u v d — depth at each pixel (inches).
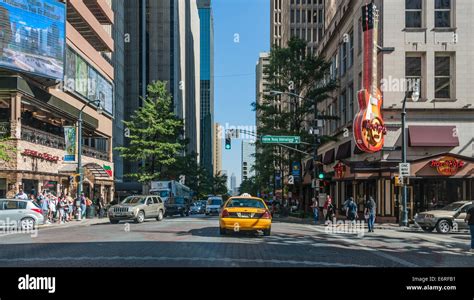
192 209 2481.5
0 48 1261.1
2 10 1272.1
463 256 575.8
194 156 3503.9
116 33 2770.7
